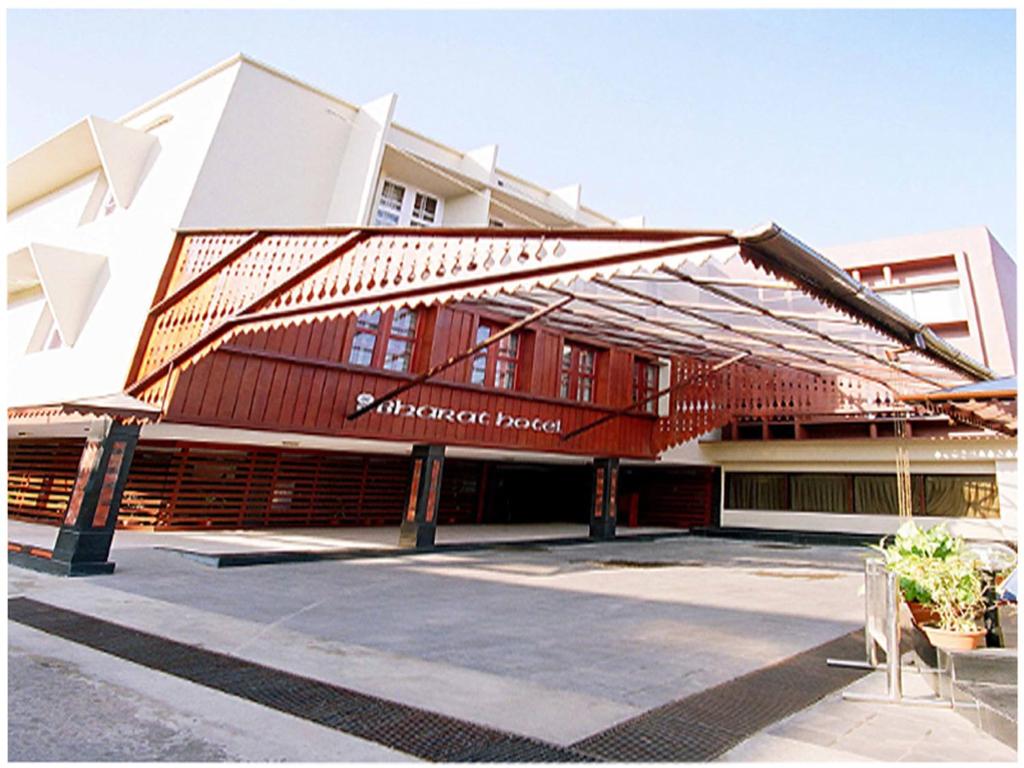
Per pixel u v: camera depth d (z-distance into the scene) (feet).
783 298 23.13
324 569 27.12
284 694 10.69
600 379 48.01
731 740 9.31
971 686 11.03
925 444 50.70
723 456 61.41
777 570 34.14
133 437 23.58
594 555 38.70
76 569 21.40
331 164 37.70
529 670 13.00
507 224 50.06
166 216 31.91
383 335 35.29
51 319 42.73
